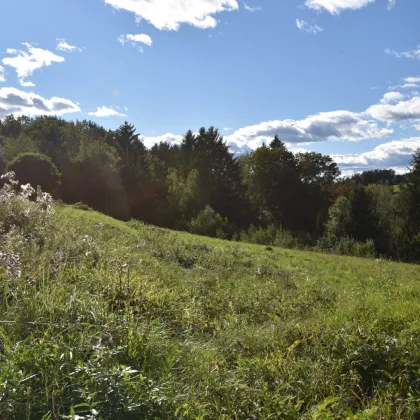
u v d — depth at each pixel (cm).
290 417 375
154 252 1198
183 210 5000
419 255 3453
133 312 577
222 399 393
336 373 470
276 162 6103
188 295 777
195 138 6781
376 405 419
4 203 1027
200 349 496
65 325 441
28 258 675
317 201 5950
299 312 764
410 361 499
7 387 309
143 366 396
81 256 785
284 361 480
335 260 1989
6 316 437
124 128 6450
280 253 1978
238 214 5669
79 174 4612
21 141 5550
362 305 734
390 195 5206
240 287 957
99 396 319
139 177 5206
